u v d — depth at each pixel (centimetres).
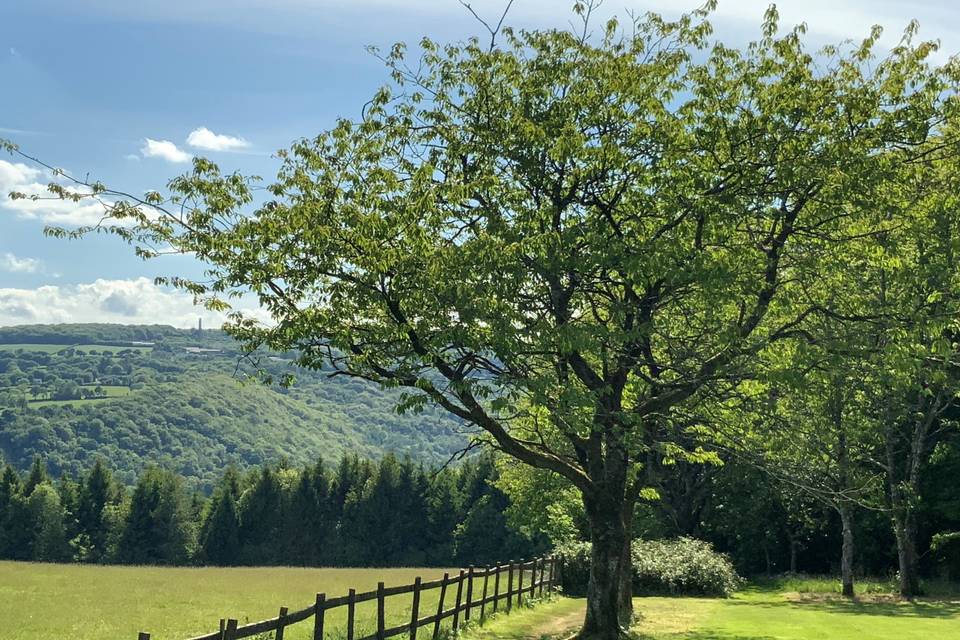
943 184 1970
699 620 2588
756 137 1769
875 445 4100
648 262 1608
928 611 2938
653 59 1870
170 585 3778
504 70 1809
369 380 1714
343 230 1590
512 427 2261
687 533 5269
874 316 1900
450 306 1612
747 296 1889
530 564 2900
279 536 11438
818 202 1845
